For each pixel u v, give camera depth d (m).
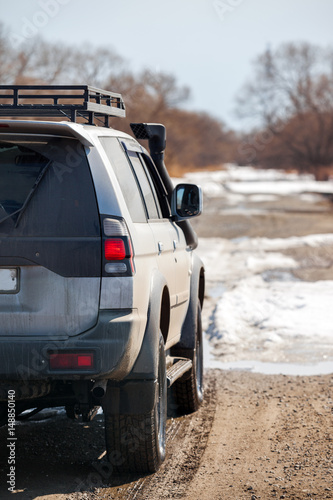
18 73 91.25
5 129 11.92
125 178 13.73
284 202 138.88
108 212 12.03
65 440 15.63
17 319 11.80
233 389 20.61
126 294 11.95
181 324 17.56
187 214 16.73
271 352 25.17
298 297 35.91
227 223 89.38
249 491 12.85
